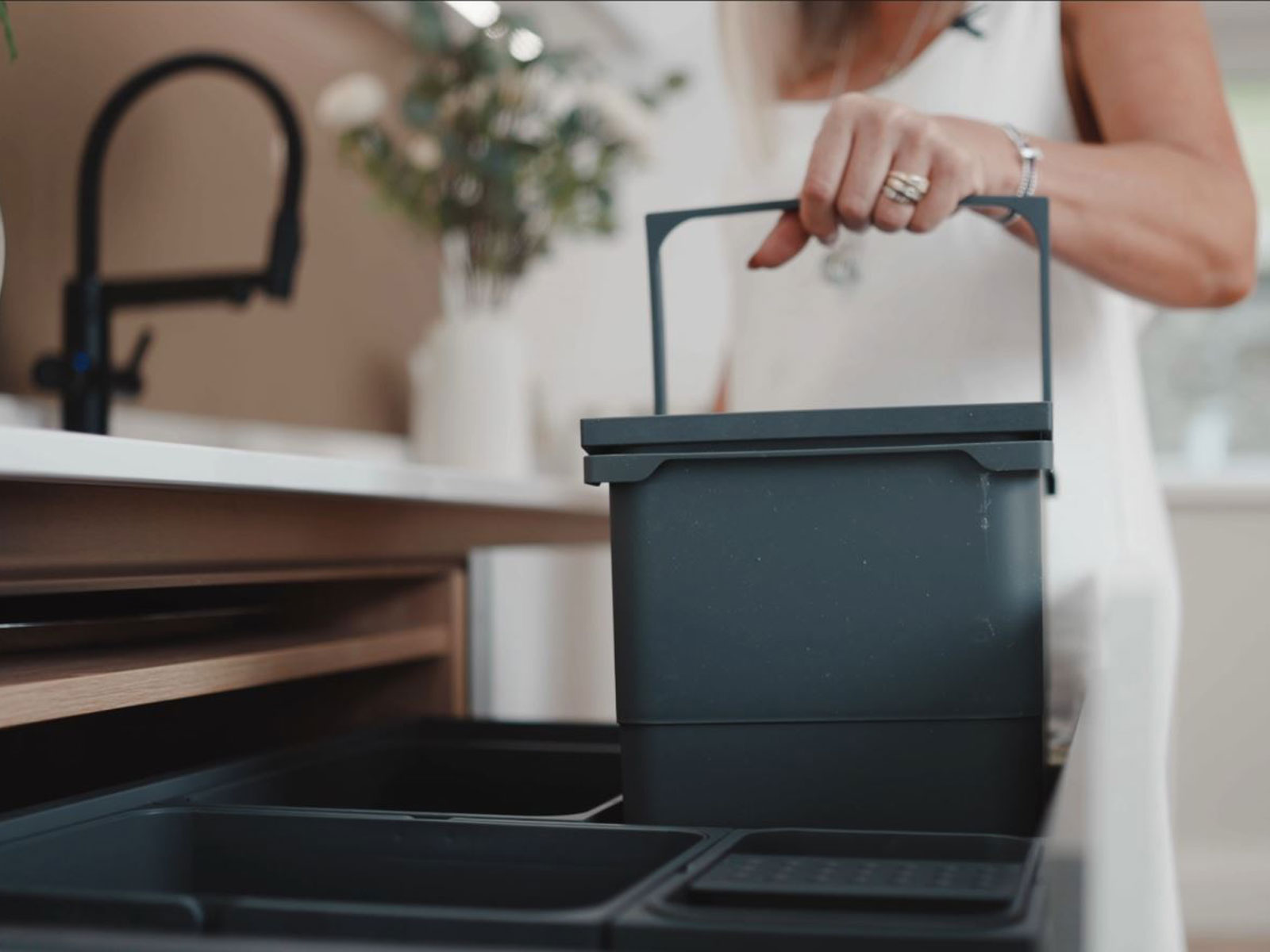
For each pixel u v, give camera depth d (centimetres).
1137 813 72
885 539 69
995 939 44
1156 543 117
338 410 234
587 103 227
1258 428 291
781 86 129
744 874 53
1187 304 106
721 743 70
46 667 83
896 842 60
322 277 229
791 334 125
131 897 50
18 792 100
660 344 85
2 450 67
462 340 216
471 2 223
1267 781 243
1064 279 115
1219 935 241
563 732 104
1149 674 73
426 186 226
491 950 43
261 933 49
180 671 88
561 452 262
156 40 181
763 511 70
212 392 196
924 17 118
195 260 193
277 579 109
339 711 142
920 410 68
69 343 152
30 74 155
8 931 45
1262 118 288
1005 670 68
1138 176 97
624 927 46
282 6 216
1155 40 107
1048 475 83
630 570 71
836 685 69
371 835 67
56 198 160
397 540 129
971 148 90
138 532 88
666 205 296
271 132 212
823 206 82
